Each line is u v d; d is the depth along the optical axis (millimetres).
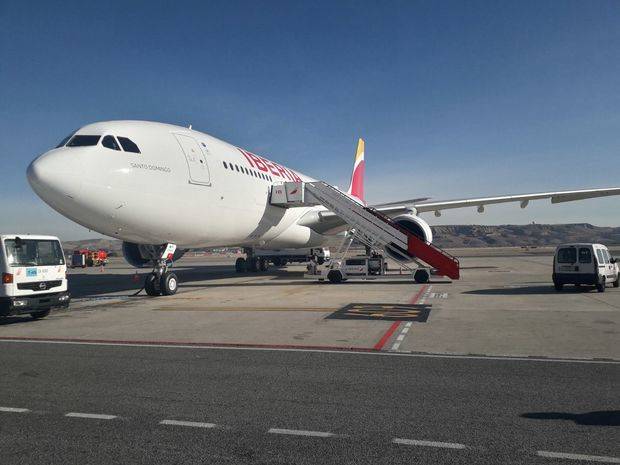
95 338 9125
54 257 12227
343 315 11180
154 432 4430
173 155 15164
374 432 4348
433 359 7004
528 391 5445
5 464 3811
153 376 6324
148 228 14695
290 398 5344
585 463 3680
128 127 14484
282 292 16656
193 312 12242
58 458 3914
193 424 4609
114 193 13148
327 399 5293
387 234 19172
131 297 16312
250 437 4285
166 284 16125
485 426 4445
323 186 20250
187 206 15500
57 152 12797
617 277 16641
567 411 4805
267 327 9844
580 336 8445
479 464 3688
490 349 7582
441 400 5195
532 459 3760
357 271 19906
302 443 4137
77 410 5051
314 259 28609
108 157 13242
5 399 5441
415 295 14859
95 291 19078
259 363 6926
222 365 6848
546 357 7020
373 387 5703
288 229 23094
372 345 7996
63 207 12680
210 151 17078
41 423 4691
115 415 4887
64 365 7012
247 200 18797
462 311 11523
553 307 11977
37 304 11461
